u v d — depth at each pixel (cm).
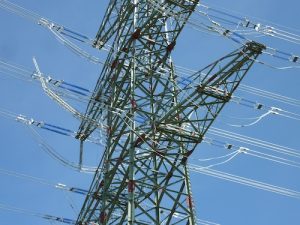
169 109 3294
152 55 3628
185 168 3158
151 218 2927
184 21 3312
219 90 3139
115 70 3475
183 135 3167
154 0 3344
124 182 3125
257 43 3077
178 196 3058
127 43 3462
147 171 3139
